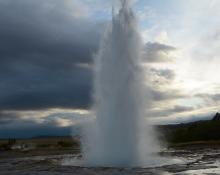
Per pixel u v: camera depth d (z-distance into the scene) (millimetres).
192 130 133250
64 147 122875
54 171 38656
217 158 54938
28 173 38344
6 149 125875
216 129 129750
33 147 129000
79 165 43719
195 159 52719
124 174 33812
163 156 54531
